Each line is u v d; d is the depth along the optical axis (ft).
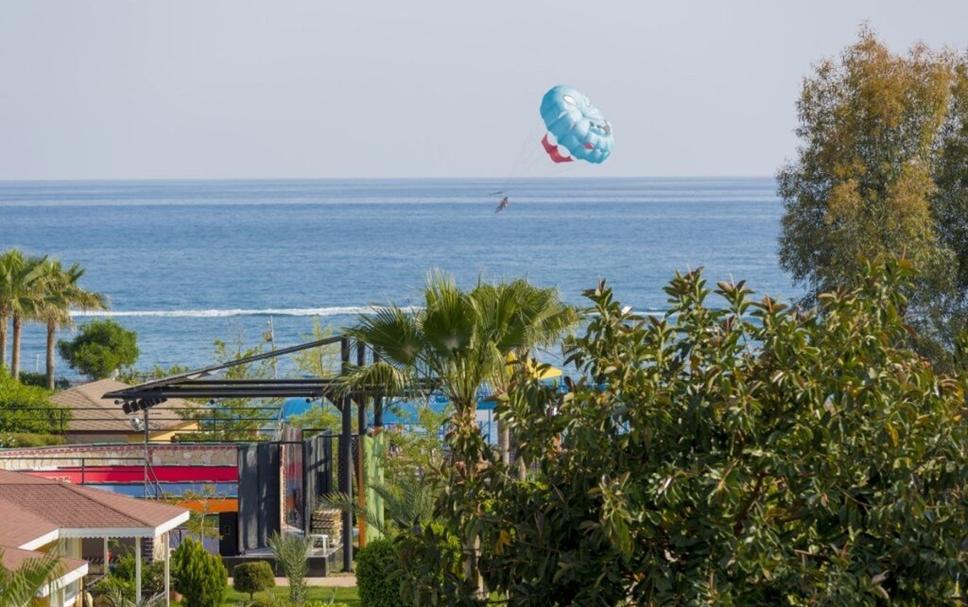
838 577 101.76
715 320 112.37
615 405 110.01
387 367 223.92
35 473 318.65
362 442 280.10
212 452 338.34
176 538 292.20
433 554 120.16
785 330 106.32
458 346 211.61
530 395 117.70
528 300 212.43
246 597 251.80
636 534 107.65
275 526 280.72
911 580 106.32
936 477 108.17
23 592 137.18
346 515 275.59
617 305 113.91
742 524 106.01
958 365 120.78
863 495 107.14
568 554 110.52
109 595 236.43
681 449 109.60
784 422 107.24
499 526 116.78
